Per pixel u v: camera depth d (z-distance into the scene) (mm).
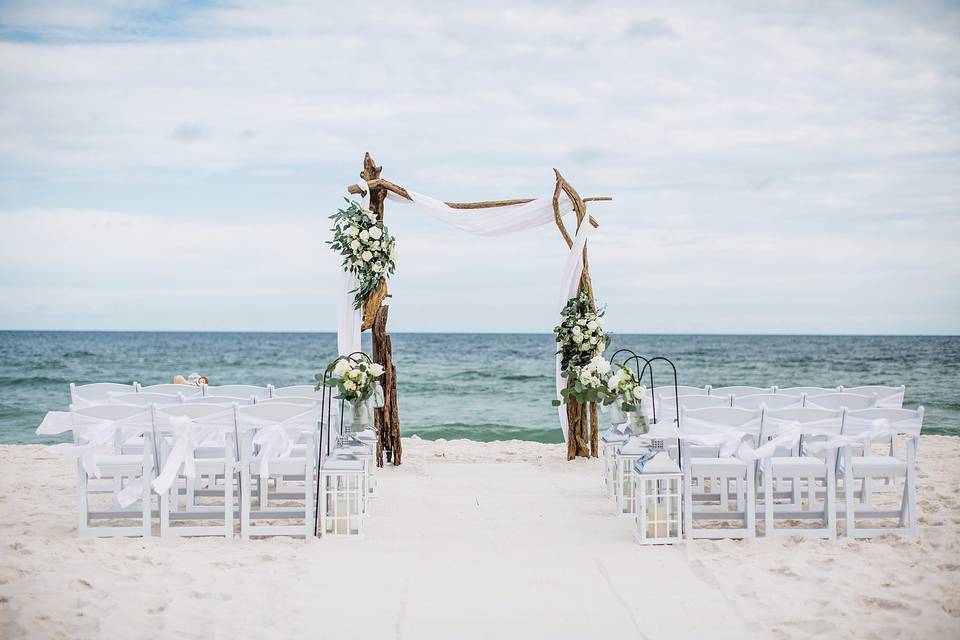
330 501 5969
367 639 3936
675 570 5098
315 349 50906
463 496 7629
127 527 5902
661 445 5934
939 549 5461
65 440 15242
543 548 5656
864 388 7273
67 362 39906
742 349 50750
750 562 5184
